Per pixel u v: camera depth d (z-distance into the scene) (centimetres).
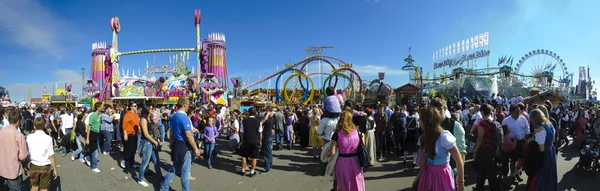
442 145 310
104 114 933
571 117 1387
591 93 5547
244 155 702
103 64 4062
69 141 974
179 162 511
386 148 951
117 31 3869
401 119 890
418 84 4872
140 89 3312
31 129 1622
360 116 724
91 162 729
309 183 643
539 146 463
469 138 541
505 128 591
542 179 464
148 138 612
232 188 607
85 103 4091
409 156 902
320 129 601
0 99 5059
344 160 412
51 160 458
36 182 447
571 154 929
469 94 3631
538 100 1828
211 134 794
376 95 2759
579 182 627
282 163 845
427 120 323
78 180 650
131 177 676
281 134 1083
